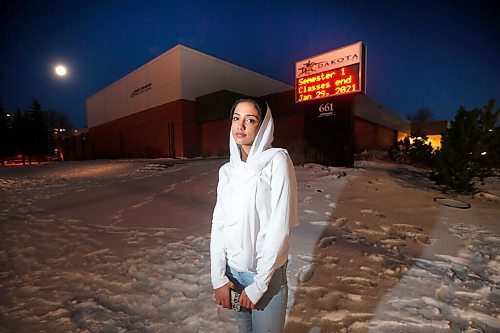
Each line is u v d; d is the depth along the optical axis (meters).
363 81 10.01
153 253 3.39
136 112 25.44
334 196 6.06
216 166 11.30
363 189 6.66
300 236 3.78
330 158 10.98
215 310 2.24
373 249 3.38
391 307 2.21
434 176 8.16
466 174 7.01
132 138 26.34
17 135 37.53
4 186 9.62
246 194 1.26
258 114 1.28
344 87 10.34
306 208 5.20
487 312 2.16
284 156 1.27
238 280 1.36
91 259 3.28
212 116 19.58
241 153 1.40
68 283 2.74
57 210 5.80
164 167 12.73
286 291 1.35
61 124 53.44
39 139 39.12
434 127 36.56
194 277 2.78
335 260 3.06
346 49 10.22
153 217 5.02
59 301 2.43
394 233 3.97
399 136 33.25
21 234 4.22
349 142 10.55
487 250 3.37
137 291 2.56
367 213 4.91
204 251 3.40
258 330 1.30
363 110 20.95
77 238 4.02
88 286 2.67
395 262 3.02
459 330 1.96
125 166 14.14
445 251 3.34
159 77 22.08
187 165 12.67
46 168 15.72
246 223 1.27
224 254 1.40
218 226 1.42
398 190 6.70
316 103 11.37
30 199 7.08
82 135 36.50
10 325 2.12
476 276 2.73
